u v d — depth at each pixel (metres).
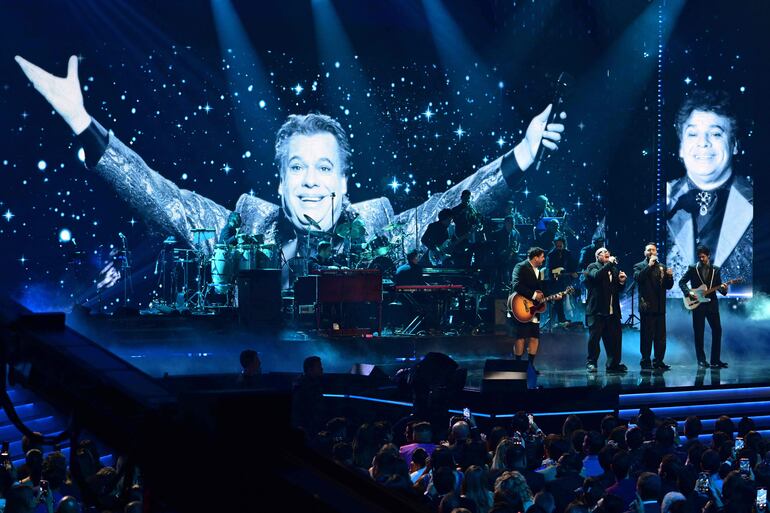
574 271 16.62
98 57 17.66
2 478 5.55
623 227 18.28
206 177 18.02
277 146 18.16
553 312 16.30
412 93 18.52
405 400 10.37
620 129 18.31
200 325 13.75
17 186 17.38
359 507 1.52
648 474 5.29
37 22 17.42
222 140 18.06
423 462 6.45
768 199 17.19
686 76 17.73
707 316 13.48
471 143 18.56
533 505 4.75
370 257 16.08
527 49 18.50
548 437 6.75
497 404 9.87
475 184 18.56
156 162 17.86
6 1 17.22
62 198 17.52
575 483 5.76
